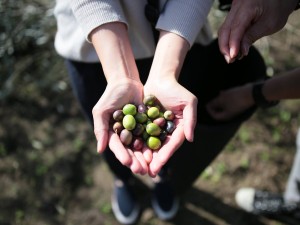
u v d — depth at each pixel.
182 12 0.47
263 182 0.93
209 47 0.61
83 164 0.95
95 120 0.45
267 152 0.96
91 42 0.48
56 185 0.92
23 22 1.05
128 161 0.41
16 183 0.92
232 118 0.61
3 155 0.96
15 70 1.08
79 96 0.63
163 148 0.43
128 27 0.49
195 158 0.65
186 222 0.89
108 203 0.91
